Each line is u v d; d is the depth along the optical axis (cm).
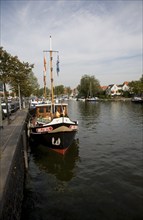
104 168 1066
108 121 2800
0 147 772
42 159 1240
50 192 841
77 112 4278
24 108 3225
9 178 524
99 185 878
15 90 3397
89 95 10006
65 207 729
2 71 1780
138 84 7650
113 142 1608
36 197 806
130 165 1098
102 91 10256
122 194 798
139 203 734
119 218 655
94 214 681
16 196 640
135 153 1307
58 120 1275
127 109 4650
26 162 1085
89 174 998
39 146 1483
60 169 1079
